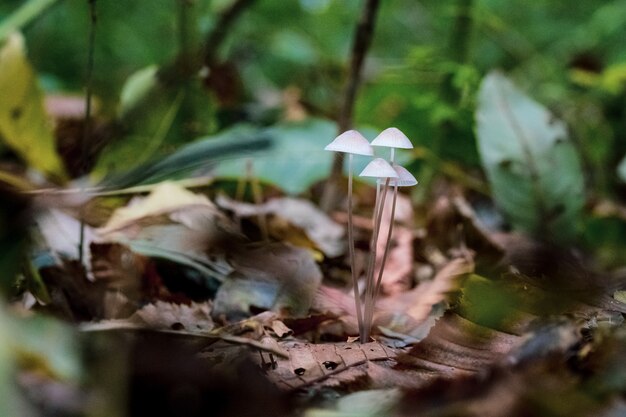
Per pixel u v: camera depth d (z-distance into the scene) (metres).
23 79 0.47
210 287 0.42
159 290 0.41
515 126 0.50
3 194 0.37
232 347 0.35
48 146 0.48
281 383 0.33
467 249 0.47
